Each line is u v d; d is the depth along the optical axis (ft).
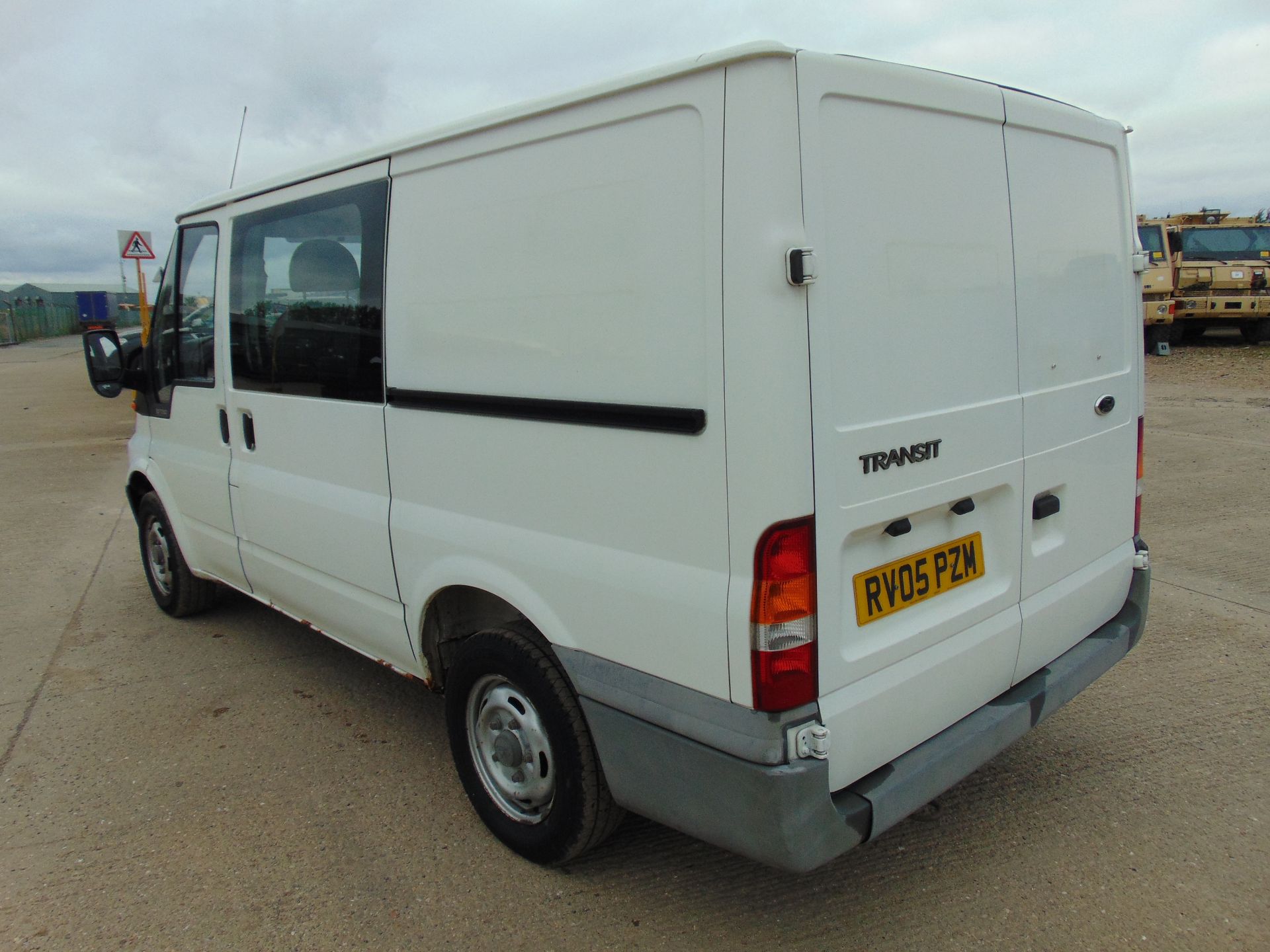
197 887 9.05
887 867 9.10
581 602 7.79
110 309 132.26
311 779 11.09
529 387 7.98
